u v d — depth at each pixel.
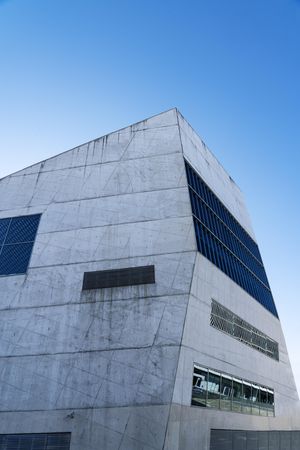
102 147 35.69
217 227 36.31
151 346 26.52
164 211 31.06
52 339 28.62
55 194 34.88
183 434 25.44
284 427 40.84
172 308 27.27
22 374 28.09
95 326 28.19
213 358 29.77
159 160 33.53
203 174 37.03
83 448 25.30
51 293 30.28
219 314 31.91
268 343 42.31
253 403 35.50
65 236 32.41
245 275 40.53
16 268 32.19
